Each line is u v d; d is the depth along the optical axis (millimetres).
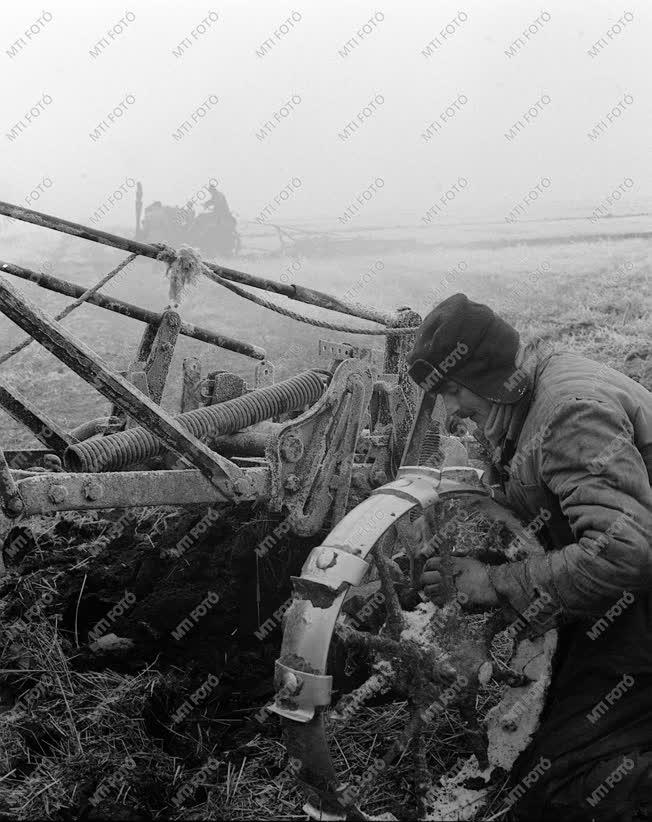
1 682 3092
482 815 2459
